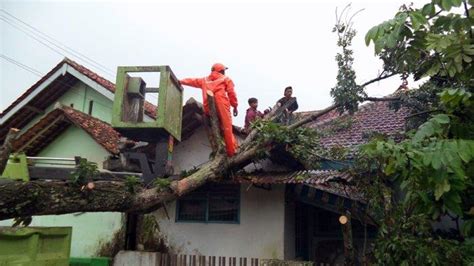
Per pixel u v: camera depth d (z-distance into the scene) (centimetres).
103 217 967
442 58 440
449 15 403
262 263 646
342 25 777
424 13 406
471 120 412
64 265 602
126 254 818
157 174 664
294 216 925
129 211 604
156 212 928
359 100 756
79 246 966
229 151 715
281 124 814
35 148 1062
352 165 730
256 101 955
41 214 490
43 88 1293
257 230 845
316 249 955
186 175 755
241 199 875
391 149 361
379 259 562
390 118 1078
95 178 683
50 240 584
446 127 393
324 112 777
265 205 853
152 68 659
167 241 902
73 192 512
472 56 400
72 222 985
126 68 662
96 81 1256
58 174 720
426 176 358
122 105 652
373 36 426
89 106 1337
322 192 773
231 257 791
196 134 948
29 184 473
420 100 762
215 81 735
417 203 439
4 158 499
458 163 321
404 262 520
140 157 691
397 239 543
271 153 800
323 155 807
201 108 837
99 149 1023
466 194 405
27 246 539
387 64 695
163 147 673
